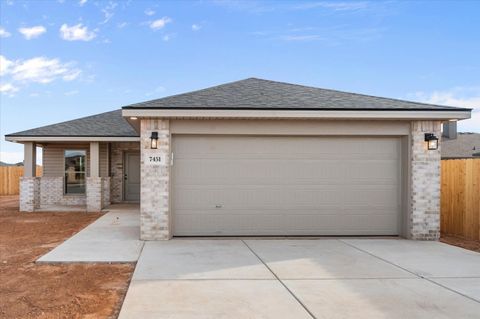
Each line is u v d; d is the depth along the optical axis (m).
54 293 5.09
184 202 9.02
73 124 15.88
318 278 5.70
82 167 17.08
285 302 4.67
